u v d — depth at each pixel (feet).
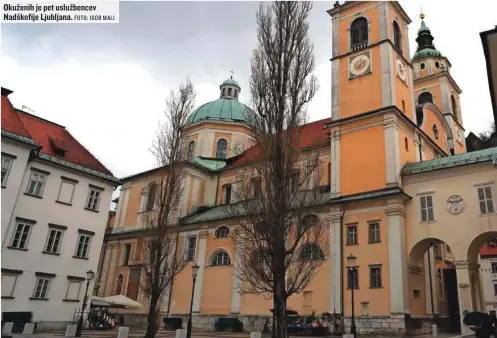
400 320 83.92
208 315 114.62
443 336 82.53
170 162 87.71
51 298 98.07
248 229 60.90
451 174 91.66
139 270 133.90
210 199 143.95
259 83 62.95
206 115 165.17
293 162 59.00
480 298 88.99
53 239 101.09
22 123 98.58
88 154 117.50
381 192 95.86
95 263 108.37
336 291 94.63
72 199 106.52
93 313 117.39
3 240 90.48
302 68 63.77
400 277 87.04
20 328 87.71
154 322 73.82
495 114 52.65
